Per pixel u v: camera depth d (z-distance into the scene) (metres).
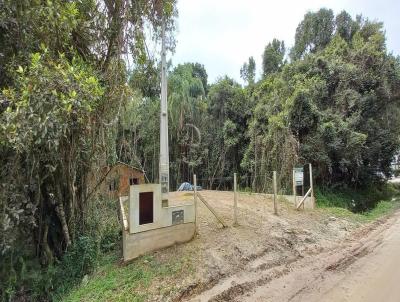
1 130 3.82
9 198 4.59
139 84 7.77
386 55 17.17
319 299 4.32
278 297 4.39
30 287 5.12
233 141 20.39
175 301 4.27
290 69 18.34
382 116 17.67
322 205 13.28
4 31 4.56
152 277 4.82
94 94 4.62
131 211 5.52
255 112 17.88
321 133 14.23
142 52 6.65
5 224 4.40
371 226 9.11
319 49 22.45
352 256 6.24
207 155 21.97
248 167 17.56
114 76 5.99
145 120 17.33
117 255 6.00
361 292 4.53
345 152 14.84
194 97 23.36
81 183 6.10
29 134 3.93
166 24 7.52
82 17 5.59
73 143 5.22
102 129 6.00
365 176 17.78
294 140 14.07
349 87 16.31
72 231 5.95
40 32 4.80
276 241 6.72
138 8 6.15
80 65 5.13
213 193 14.20
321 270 5.45
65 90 4.28
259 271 5.29
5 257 5.09
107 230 6.67
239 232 6.89
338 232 8.16
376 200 17.81
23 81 4.12
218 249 5.86
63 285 5.30
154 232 5.82
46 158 4.89
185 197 11.61
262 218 8.41
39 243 5.60
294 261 5.90
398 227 9.05
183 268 5.07
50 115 3.99
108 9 5.96
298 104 14.62
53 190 5.58
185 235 6.33
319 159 14.20
